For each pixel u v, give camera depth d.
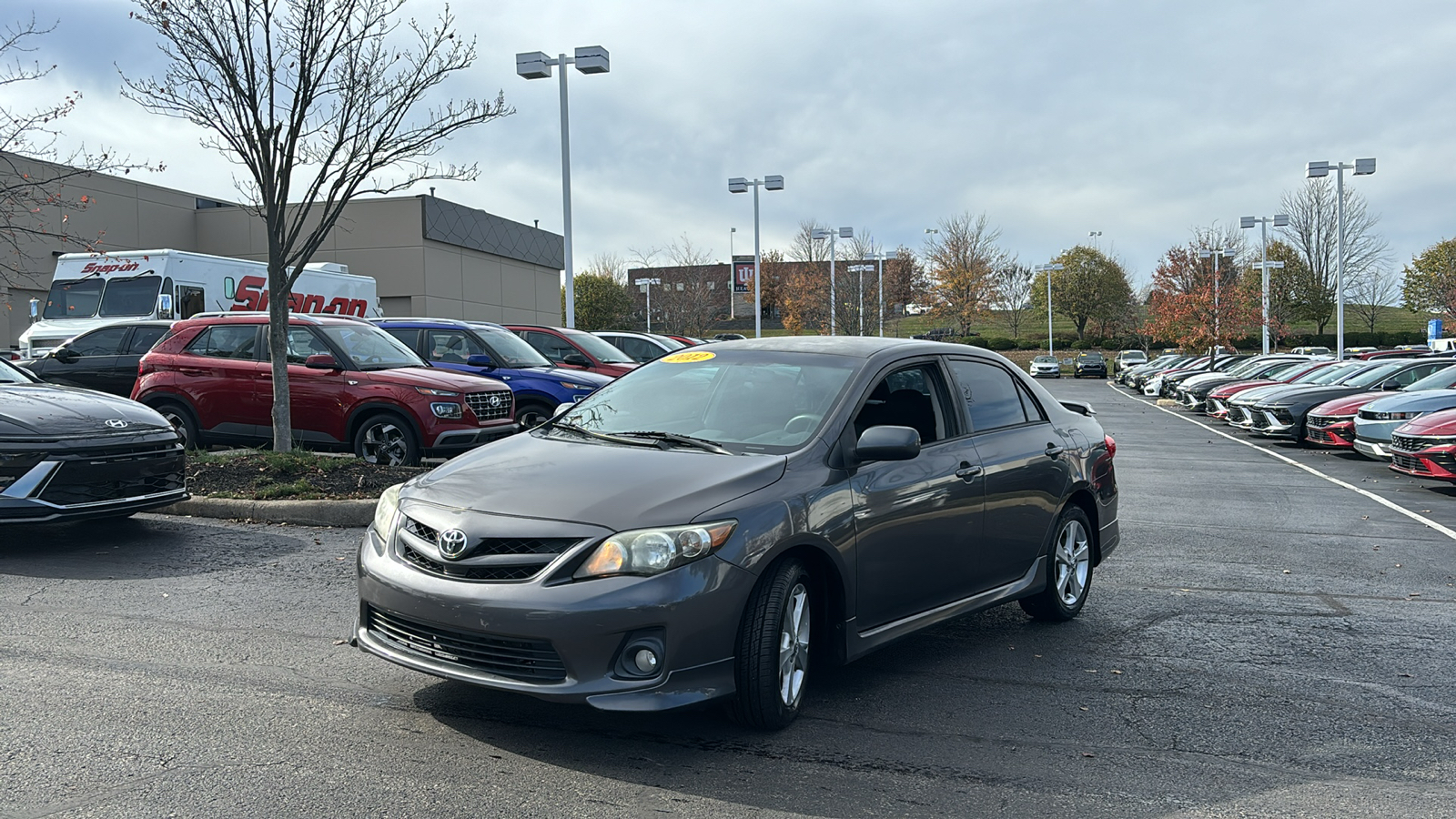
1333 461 16.16
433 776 3.62
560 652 3.64
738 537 3.89
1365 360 20.97
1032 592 5.75
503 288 41.38
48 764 3.64
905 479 4.74
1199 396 27.69
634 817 3.35
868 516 4.48
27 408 7.02
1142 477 13.84
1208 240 57.66
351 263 35.75
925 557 4.86
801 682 4.23
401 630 4.00
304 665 4.82
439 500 4.07
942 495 4.94
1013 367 6.08
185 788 3.48
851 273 47.91
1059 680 4.96
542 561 3.74
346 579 6.51
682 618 3.73
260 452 9.95
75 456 6.91
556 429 5.02
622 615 3.66
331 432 10.79
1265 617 6.27
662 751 3.91
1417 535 9.30
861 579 4.46
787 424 4.63
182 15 9.19
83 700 4.30
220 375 11.09
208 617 5.60
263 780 3.56
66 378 13.20
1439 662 5.37
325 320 11.47
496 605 3.69
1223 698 4.73
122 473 7.19
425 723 4.12
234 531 7.89
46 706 4.22
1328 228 64.88
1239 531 9.41
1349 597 6.83
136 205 32.44
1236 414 20.23
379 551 4.12
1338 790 3.72
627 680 3.69
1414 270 67.50
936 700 4.62
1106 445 6.55
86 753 3.76
